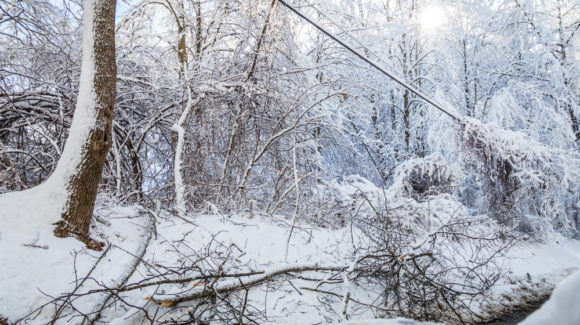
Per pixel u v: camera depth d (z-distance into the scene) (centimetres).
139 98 780
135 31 844
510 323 389
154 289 365
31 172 720
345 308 384
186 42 948
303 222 651
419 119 1332
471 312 418
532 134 1058
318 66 791
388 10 1418
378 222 572
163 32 956
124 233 441
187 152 675
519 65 1289
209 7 964
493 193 845
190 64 853
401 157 1342
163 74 798
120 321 307
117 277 358
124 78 716
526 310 424
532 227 788
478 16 1342
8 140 720
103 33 423
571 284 104
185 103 720
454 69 1284
